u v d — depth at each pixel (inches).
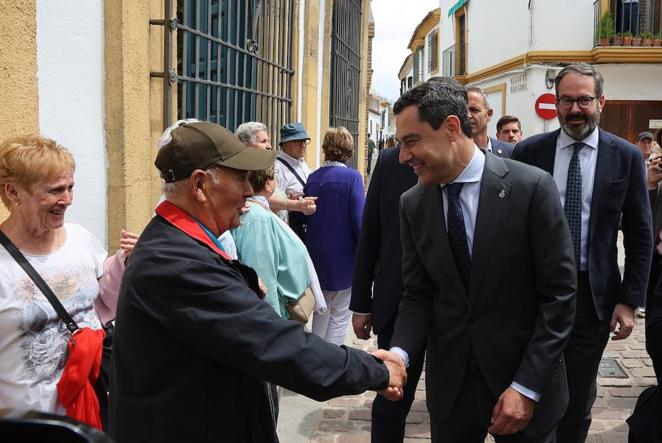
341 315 182.5
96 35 116.6
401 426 120.8
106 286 93.4
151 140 138.0
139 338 61.2
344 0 375.2
